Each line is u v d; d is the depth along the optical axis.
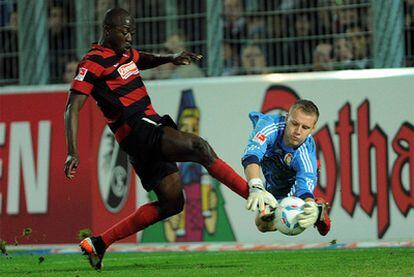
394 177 36.69
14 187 41.31
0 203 41.41
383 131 36.94
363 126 37.12
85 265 30.47
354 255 31.36
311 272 25.72
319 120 37.56
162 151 25.58
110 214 39.81
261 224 23.91
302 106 24.08
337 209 37.19
